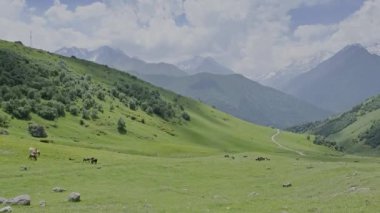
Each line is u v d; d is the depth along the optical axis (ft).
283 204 137.39
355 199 135.13
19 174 231.30
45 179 218.79
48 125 640.58
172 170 277.64
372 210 117.50
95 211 129.70
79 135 638.94
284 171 280.10
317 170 252.62
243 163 327.47
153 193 189.88
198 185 229.66
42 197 172.55
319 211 121.08
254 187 217.77
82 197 172.14
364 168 240.73
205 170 285.84
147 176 249.75
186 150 590.96
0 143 349.41
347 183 184.44
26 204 147.43
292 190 196.65
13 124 590.96
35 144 383.04
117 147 559.79
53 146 393.91
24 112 632.79
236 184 232.53
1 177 221.87
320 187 189.88
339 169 242.17
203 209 132.87
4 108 639.76
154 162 317.42
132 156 399.24
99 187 207.21
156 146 610.65
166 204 153.89
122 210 132.26
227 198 171.83
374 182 172.55
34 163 290.15
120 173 252.42
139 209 134.62
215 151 645.92
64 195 178.60
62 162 306.76
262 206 135.23
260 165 316.60
